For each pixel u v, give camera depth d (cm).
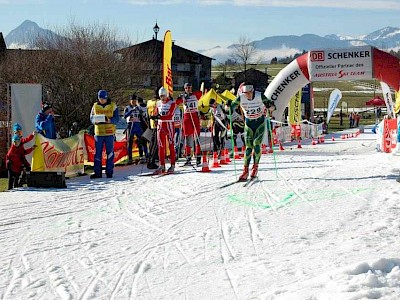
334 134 3578
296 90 2481
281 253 589
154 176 1246
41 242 672
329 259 551
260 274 520
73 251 629
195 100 1391
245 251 604
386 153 1753
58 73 2761
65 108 2736
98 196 991
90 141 1395
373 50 2395
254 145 1108
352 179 1091
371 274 469
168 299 470
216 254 596
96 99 2788
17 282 525
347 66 2395
